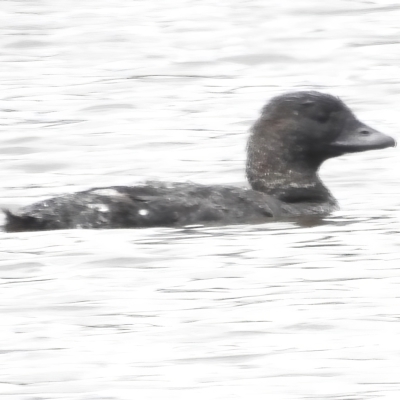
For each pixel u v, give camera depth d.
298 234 15.82
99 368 11.65
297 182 17.67
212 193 16.53
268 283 13.84
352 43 29.73
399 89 25.61
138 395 11.08
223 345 12.13
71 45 30.06
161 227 16.03
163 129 22.84
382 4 33.75
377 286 13.65
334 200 17.72
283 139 17.75
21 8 34.44
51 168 20.52
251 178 17.86
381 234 15.82
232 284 13.83
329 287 13.64
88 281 14.02
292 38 30.33
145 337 12.36
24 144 21.86
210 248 15.13
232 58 28.66
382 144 17.61
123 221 16.00
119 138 22.25
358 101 24.86
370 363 11.66
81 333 12.50
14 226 16.00
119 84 26.38
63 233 15.73
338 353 11.89
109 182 19.62
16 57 29.06
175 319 12.82
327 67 27.83
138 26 31.91
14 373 11.59
